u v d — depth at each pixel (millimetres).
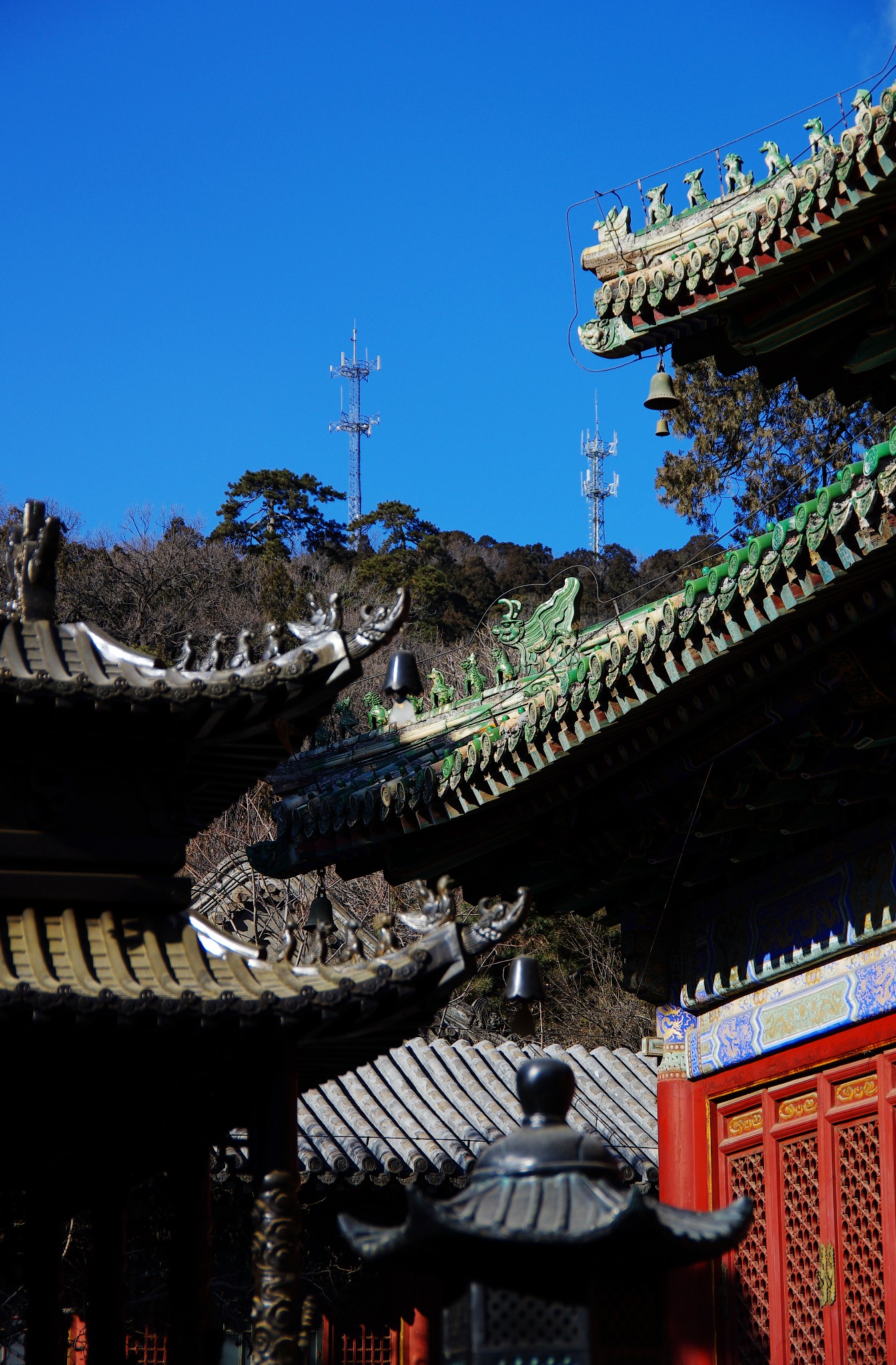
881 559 8758
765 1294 12758
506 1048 20406
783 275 10758
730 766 11828
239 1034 7289
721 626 9820
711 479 32500
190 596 47531
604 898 14625
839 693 10625
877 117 9289
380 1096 18453
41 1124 8180
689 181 11445
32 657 8039
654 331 11695
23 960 7391
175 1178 8305
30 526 8461
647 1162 18312
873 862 11758
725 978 13500
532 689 13102
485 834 13141
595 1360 4344
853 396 12141
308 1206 17078
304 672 7738
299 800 13938
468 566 61531
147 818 7953
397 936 7832
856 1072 11938
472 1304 4430
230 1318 17391
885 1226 11312
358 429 73312
